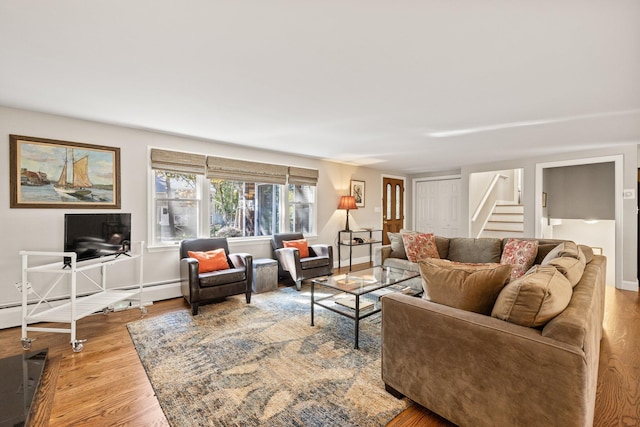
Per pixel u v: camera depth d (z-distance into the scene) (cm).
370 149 457
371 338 256
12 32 160
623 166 427
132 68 202
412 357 162
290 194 511
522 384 122
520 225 597
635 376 198
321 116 301
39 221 289
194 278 311
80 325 285
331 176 568
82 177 311
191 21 152
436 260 183
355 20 150
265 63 196
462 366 141
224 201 436
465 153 486
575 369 109
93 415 162
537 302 128
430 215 714
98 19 150
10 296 277
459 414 142
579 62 192
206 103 265
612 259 543
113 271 331
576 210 533
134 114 294
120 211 334
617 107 271
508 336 126
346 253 597
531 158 517
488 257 370
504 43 171
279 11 143
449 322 146
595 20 149
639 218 442
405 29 158
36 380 192
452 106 272
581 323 118
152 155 354
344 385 188
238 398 176
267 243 466
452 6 140
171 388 185
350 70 205
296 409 166
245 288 349
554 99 253
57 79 217
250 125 331
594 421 155
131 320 297
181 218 390
